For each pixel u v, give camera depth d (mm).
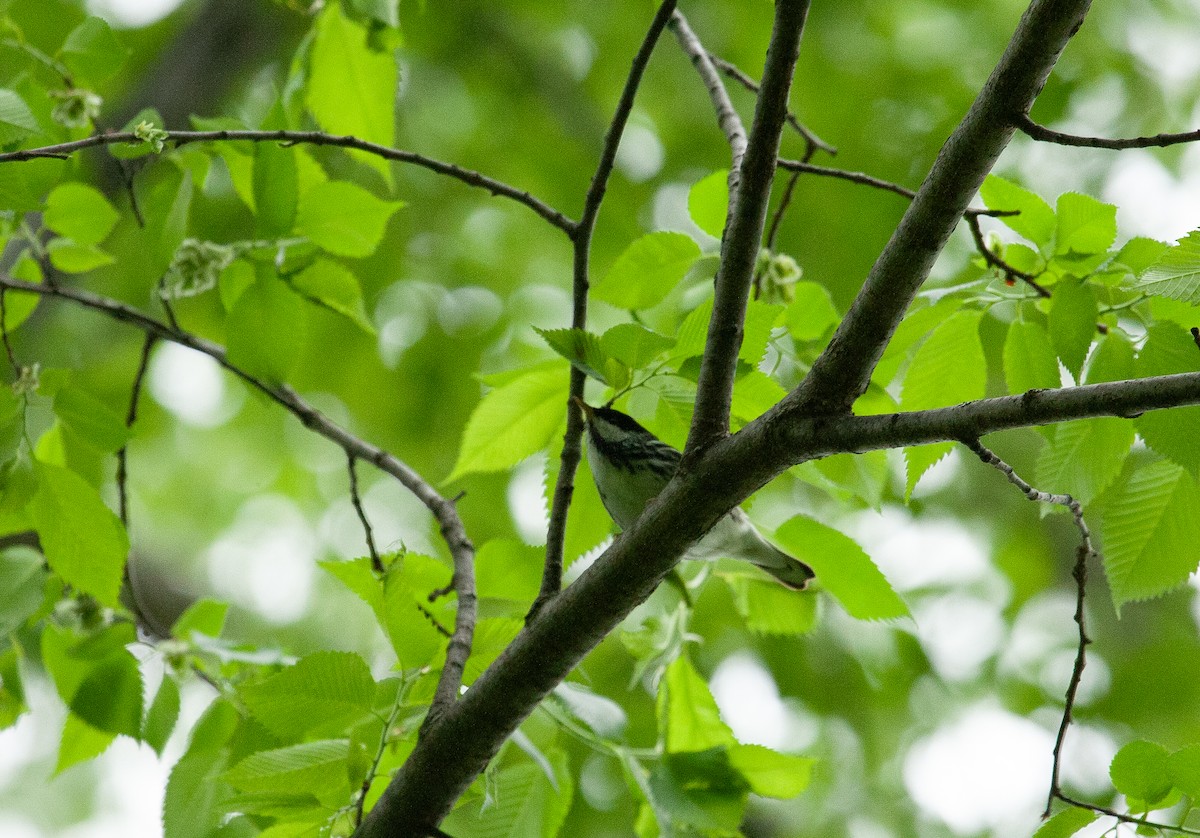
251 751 6879
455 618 6844
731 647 14273
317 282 7934
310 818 5875
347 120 8320
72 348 14859
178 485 18047
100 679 7340
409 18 15938
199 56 13172
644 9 15992
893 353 6824
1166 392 4555
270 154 7344
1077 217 6234
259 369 7582
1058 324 5934
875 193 14734
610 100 16594
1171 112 15562
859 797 14008
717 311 5660
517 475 15445
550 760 7035
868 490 7418
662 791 6848
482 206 16969
